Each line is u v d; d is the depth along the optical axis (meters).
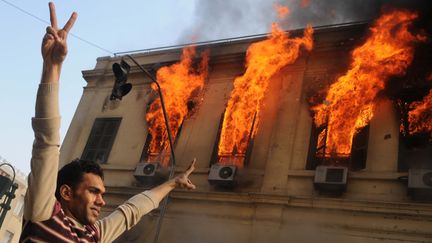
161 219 10.13
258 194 10.47
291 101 11.91
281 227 9.98
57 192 2.23
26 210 1.93
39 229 1.92
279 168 10.90
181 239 11.13
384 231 8.95
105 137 14.86
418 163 9.51
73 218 2.21
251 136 12.00
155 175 12.41
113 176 13.62
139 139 14.11
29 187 1.93
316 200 9.79
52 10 2.12
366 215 9.29
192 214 11.38
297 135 11.31
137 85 15.52
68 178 2.23
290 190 10.46
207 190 11.66
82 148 15.00
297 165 10.83
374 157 10.00
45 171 1.94
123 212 2.83
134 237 11.68
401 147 9.85
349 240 9.19
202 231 11.01
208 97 13.64
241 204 10.87
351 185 9.84
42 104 1.98
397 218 8.94
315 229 9.62
